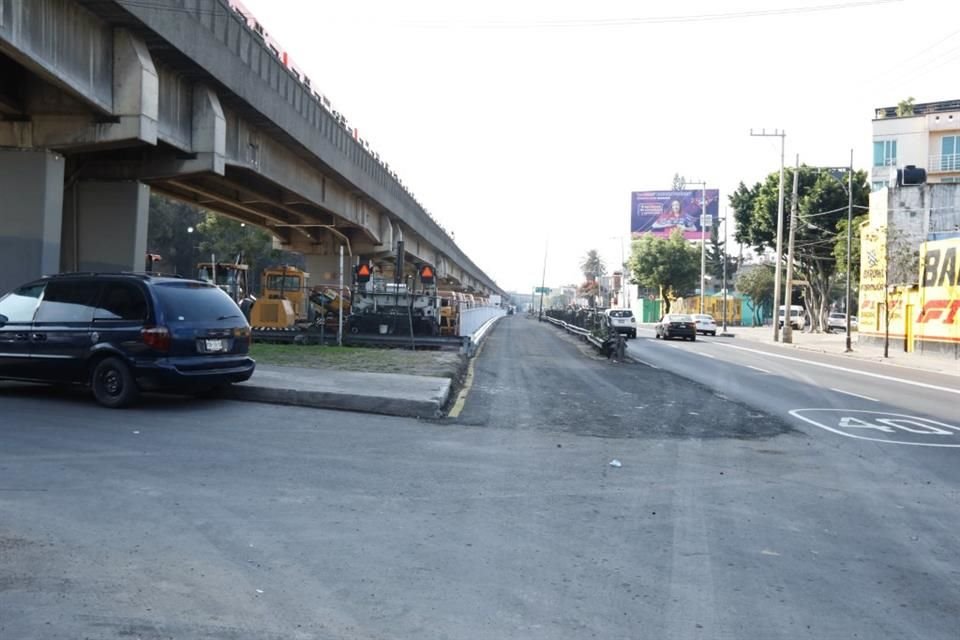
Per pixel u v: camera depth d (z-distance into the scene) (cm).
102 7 1725
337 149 3391
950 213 4062
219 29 2186
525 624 482
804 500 809
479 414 1304
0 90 1806
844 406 1606
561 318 5900
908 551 649
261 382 1384
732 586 555
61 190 1953
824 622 497
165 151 2233
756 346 4206
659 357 2972
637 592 539
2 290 1870
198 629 462
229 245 5816
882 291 4103
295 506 720
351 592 525
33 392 1324
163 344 1154
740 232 6119
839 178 5862
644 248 8125
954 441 1216
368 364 1859
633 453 1027
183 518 673
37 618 471
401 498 761
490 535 656
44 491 740
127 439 975
